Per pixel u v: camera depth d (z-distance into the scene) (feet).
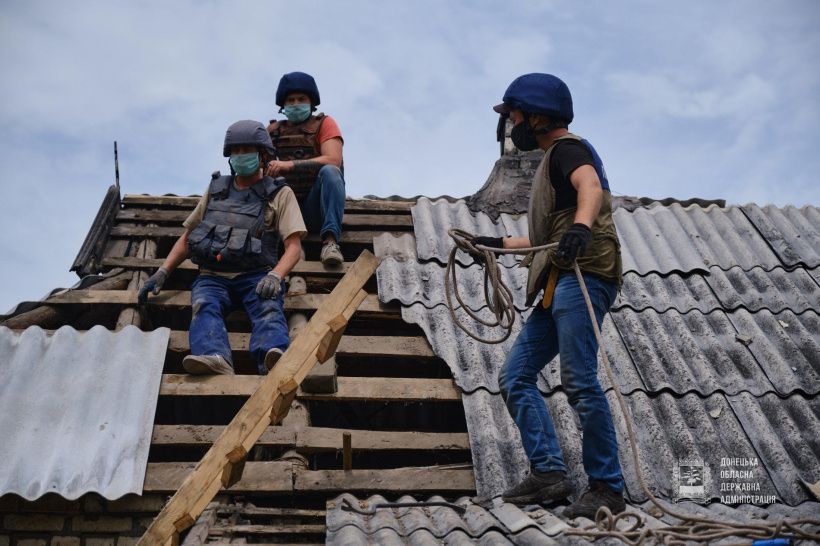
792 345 18.88
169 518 11.29
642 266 21.20
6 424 15.60
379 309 19.16
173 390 16.47
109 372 16.79
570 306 13.96
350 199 23.30
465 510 14.34
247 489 15.03
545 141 15.07
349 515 13.91
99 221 21.20
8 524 14.92
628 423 12.68
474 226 22.66
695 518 11.95
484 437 16.03
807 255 22.22
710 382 17.44
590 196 13.80
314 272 20.15
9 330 17.62
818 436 16.49
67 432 15.55
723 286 20.70
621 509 13.48
